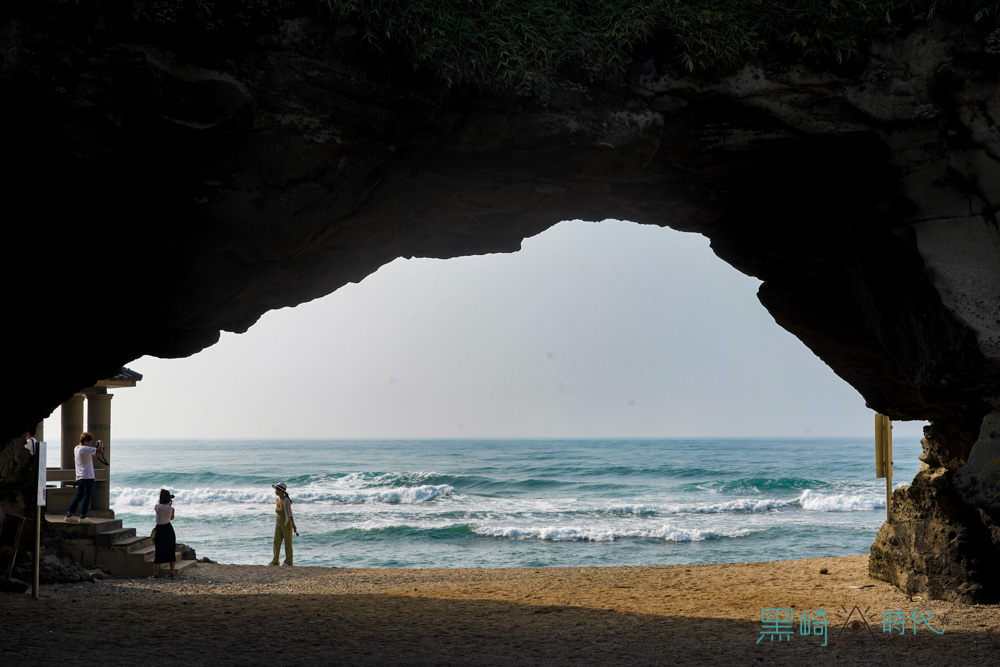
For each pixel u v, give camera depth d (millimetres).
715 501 40719
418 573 15664
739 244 10531
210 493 41688
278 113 6977
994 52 7668
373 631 8578
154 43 6633
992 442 8242
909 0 7832
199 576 14891
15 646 7188
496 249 10203
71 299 8156
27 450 12531
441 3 7195
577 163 8234
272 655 7262
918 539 10750
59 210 7219
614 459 91188
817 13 7801
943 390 8359
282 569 16547
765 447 140750
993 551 9898
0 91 6258
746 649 7652
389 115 7285
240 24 6656
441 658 7234
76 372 9289
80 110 6562
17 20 6250
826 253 9742
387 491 42750
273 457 108688
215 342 9906
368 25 6824
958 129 7941
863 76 7973
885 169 8281
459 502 39844
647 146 8070
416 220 9195
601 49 7746
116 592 12188
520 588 12547
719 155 8398
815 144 8266
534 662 7105
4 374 8609
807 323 10984
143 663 6781
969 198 8102
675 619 9344
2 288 7789
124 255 7801
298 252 8367
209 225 7551
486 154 7980
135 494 42250
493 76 7332
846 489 47438
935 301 8141
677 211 9789
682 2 7789
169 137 6883
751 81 7926
